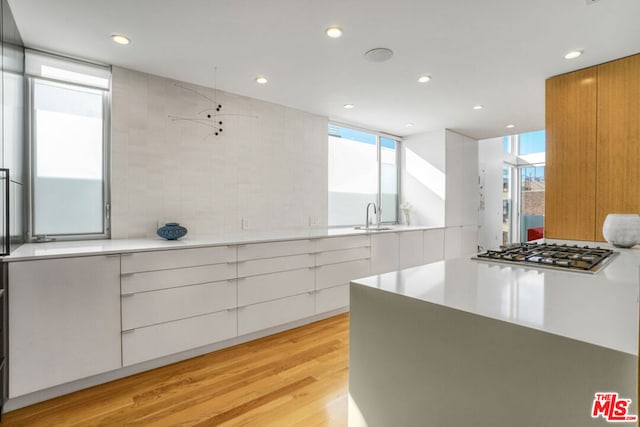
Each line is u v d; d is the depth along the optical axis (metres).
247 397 2.04
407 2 1.92
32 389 1.89
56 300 1.97
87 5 1.95
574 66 2.78
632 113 2.54
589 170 2.74
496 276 1.34
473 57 2.64
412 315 1.05
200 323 2.56
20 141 2.28
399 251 4.33
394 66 2.81
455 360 0.94
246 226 3.58
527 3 1.93
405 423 1.08
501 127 5.00
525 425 0.79
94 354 2.10
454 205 5.34
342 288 3.63
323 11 2.02
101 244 2.45
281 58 2.66
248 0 1.91
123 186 2.80
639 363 0.60
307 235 3.39
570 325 0.78
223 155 3.40
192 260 2.52
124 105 2.81
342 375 2.32
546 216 2.97
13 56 2.08
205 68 2.84
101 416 1.84
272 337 3.03
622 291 1.08
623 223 2.11
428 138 5.30
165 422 1.80
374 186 5.27
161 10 2.00
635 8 1.96
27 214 2.45
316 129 4.26
